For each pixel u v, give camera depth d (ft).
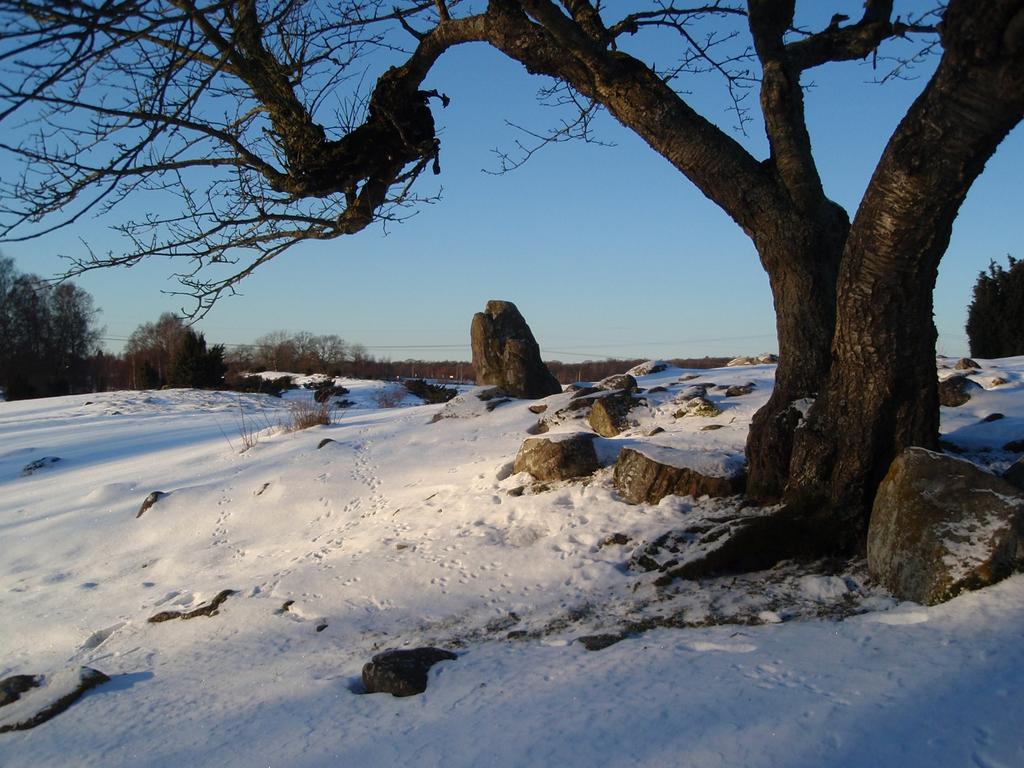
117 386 168.45
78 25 13.19
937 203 17.48
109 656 24.76
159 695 19.45
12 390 119.55
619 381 47.73
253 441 54.13
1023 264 71.67
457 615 22.75
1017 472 19.10
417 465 41.52
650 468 27.89
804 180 22.58
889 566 18.24
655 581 21.50
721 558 21.42
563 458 31.60
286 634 23.57
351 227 23.76
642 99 22.57
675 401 41.09
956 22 15.16
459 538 28.27
